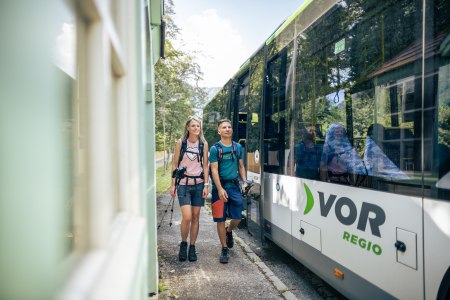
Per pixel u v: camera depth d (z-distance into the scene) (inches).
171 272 188.7
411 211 101.2
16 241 22.7
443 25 95.5
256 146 241.1
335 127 144.7
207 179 202.5
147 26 120.5
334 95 147.3
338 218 137.9
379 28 121.5
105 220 40.3
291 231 181.8
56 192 28.8
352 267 128.3
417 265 98.4
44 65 25.9
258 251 238.8
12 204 22.3
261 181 222.7
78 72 41.4
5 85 21.9
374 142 120.0
